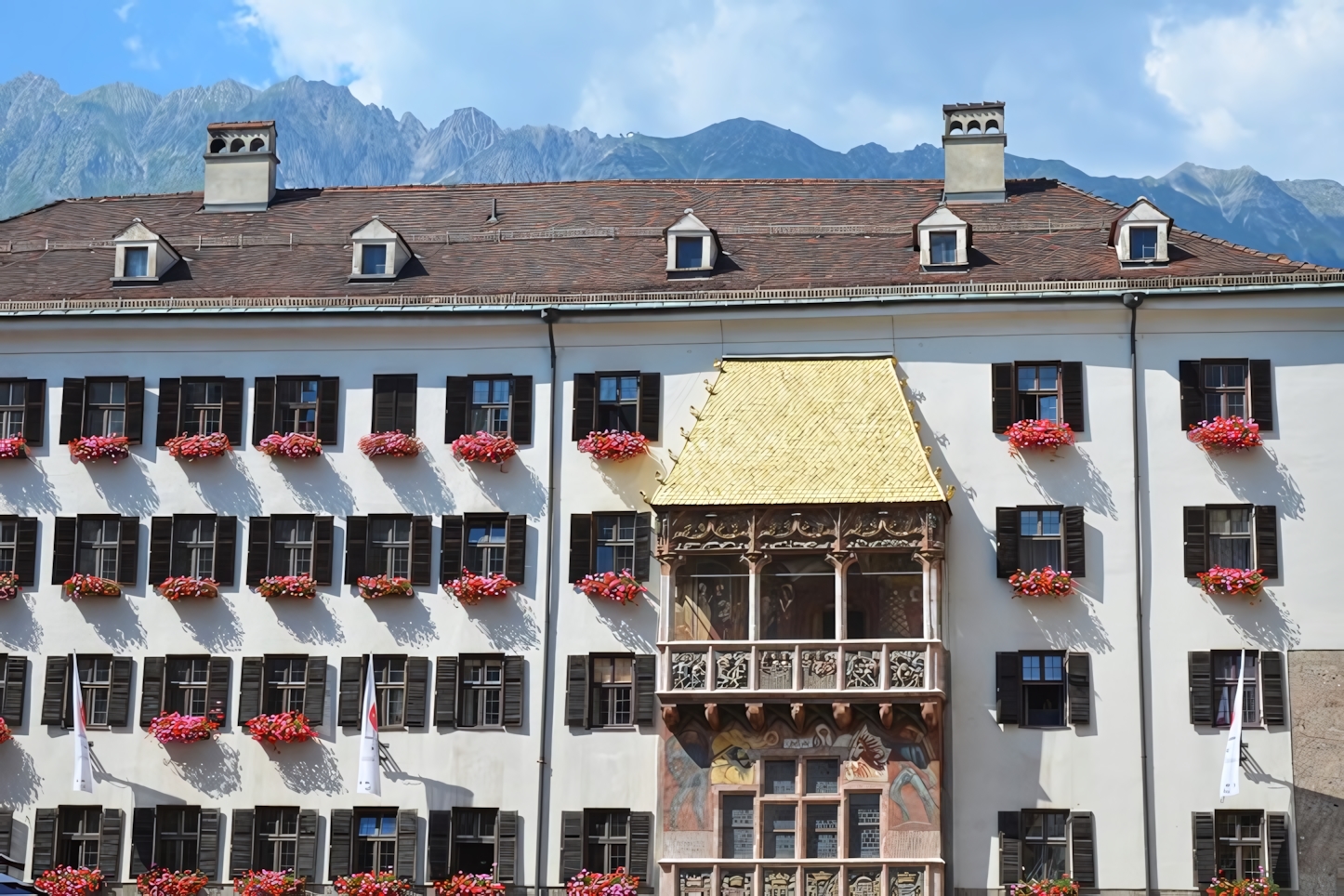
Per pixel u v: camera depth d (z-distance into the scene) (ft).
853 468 143.74
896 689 139.03
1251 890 137.69
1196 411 148.15
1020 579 145.28
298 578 152.05
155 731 149.79
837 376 150.71
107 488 157.07
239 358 158.51
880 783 140.56
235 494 155.63
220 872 148.56
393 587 150.71
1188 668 143.74
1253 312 149.07
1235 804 141.18
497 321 155.74
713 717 140.97
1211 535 146.61
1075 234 161.68
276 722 148.66
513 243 168.96
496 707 149.69
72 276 168.96
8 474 158.10
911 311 152.05
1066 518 147.33
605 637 149.07
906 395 151.12
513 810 146.72
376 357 157.28
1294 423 147.13
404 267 165.37
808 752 141.59
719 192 176.14
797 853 140.46
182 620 153.69
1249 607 144.36
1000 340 151.53
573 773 146.82
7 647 154.71
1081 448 148.66
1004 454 149.18
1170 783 142.00
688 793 142.51
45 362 160.04
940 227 156.97
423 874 146.51
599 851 145.79
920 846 139.33
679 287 157.79
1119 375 149.59
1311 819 140.26
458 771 148.05
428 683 150.10
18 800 151.74
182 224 179.11
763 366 152.15
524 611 150.51
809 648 140.56
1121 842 141.38
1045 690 145.18
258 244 172.45
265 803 149.38
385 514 153.89
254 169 182.50
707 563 147.43
